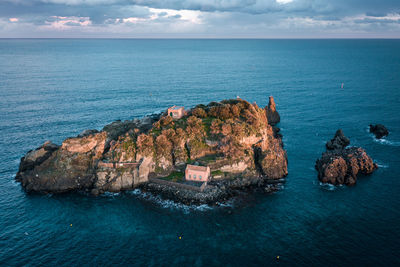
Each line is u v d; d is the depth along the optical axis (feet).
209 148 320.70
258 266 197.88
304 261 201.57
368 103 598.34
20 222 246.06
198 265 199.31
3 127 454.40
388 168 329.11
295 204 269.03
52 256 208.64
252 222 244.42
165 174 305.73
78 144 311.27
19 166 326.85
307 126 473.67
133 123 395.75
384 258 203.31
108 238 227.20
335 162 306.35
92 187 299.99
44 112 536.42
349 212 256.52
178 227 239.09
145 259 205.77
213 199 273.75
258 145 328.08
